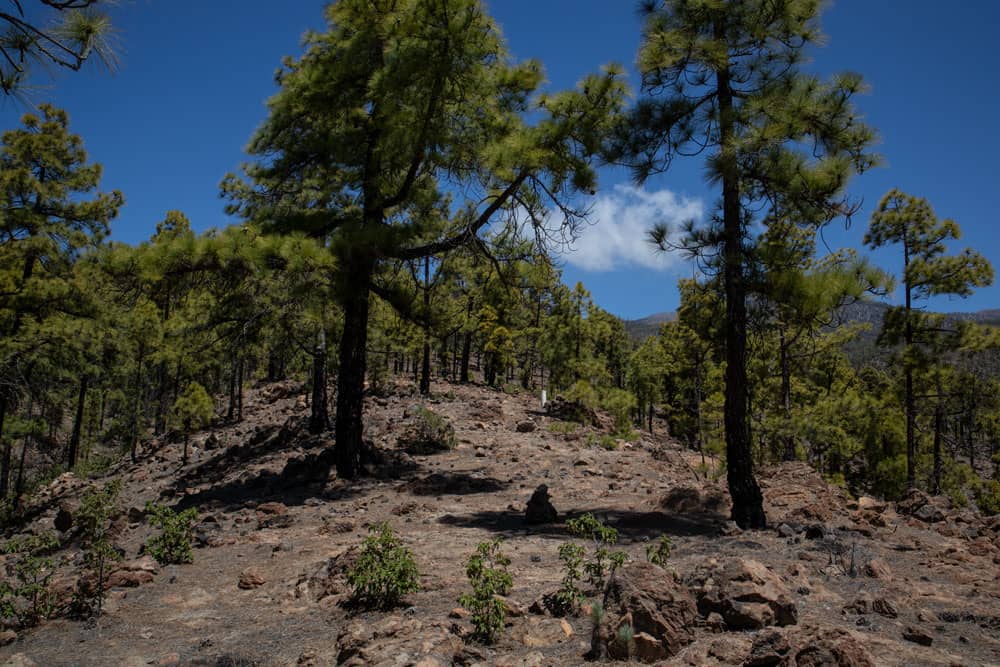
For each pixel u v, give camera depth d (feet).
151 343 92.99
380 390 110.52
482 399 122.42
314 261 40.04
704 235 36.55
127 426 114.52
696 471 59.31
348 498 44.32
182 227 132.26
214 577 26.25
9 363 70.79
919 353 81.30
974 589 22.24
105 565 27.07
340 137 49.88
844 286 34.63
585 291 152.35
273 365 154.40
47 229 72.95
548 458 63.21
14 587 26.05
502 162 42.78
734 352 35.55
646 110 37.17
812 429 77.71
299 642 18.35
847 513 38.81
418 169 52.85
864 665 12.70
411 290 55.36
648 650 15.23
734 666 14.17
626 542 29.99
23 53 14.70
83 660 17.78
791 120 33.35
